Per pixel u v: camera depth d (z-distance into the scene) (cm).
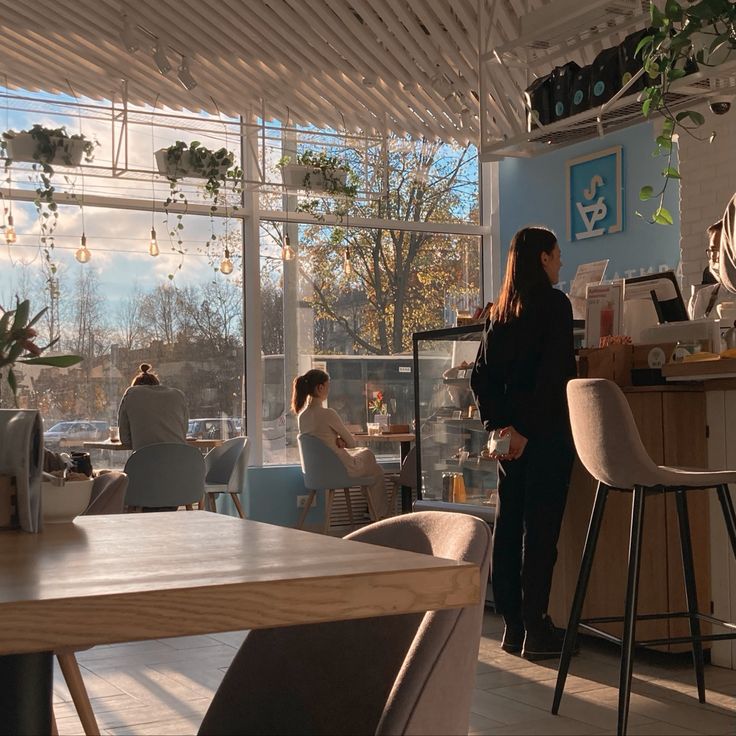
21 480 140
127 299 835
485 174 975
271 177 877
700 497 401
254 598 91
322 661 131
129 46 633
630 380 415
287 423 888
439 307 954
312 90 795
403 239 941
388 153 917
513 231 941
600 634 320
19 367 795
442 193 956
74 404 816
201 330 863
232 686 138
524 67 570
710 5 362
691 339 396
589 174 855
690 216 669
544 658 410
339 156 899
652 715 333
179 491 672
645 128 802
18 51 713
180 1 625
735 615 393
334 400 904
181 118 789
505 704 347
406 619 124
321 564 101
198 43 695
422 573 98
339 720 127
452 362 541
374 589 95
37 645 83
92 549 119
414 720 98
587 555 330
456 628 100
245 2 629
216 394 868
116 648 449
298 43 696
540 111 516
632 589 297
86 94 786
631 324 445
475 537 111
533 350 405
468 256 970
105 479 241
